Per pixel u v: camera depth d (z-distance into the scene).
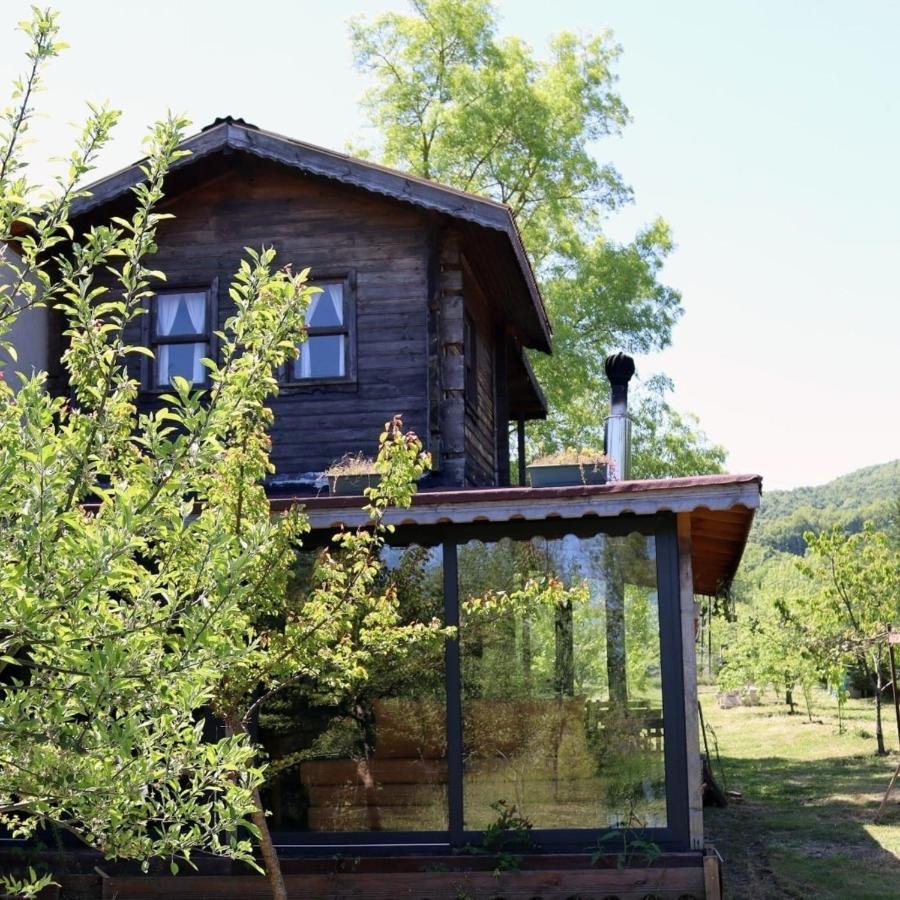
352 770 11.00
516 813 10.71
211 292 14.91
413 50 31.75
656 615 10.72
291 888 10.52
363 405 14.47
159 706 4.76
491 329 18.98
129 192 14.52
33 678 4.69
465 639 10.97
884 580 24.17
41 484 4.37
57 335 14.96
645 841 10.39
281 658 8.13
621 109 33.19
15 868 10.78
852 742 27.09
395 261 14.70
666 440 33.34
